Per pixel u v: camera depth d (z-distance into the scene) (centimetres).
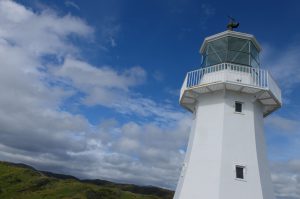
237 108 2077
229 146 1975
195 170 2011
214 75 2084
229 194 1855
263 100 2141
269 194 1988
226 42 2164
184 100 2347
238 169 1936
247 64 2125
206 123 2102
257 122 2103
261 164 2008
